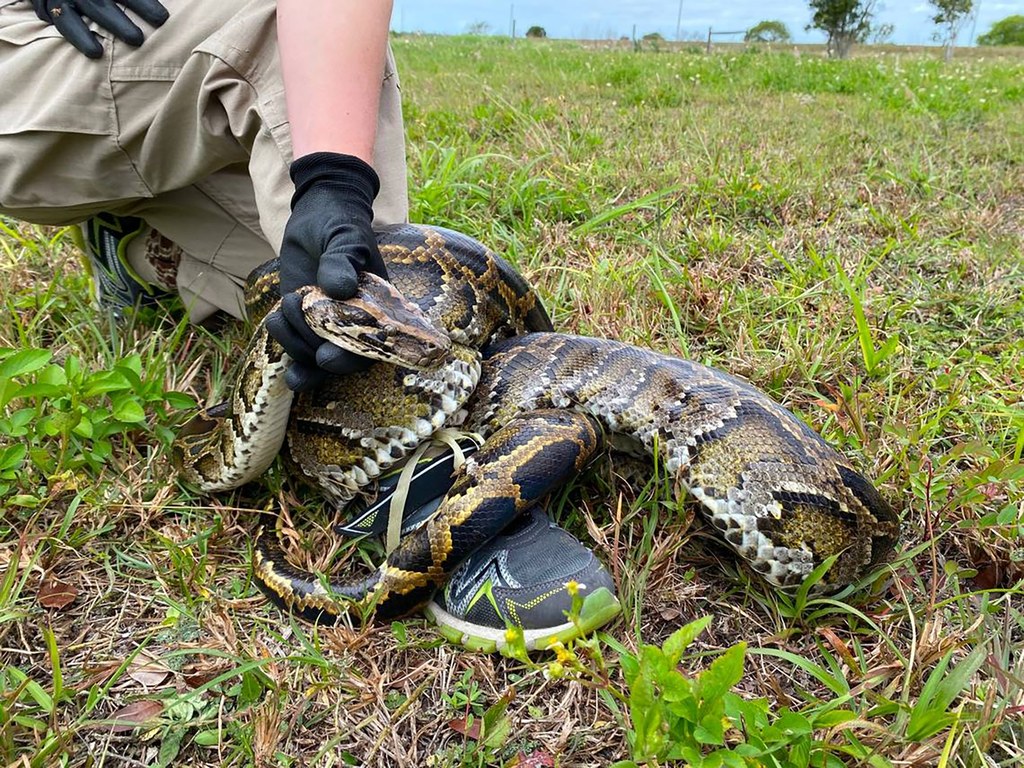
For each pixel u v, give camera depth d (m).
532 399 0.75
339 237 0.63
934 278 1.23
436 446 0.71
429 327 0.68
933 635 0.60
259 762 0.52
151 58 0.79
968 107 2.52
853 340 0.99
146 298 1.02
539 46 5.43
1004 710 0.52
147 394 0.79
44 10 0.80
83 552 0.69
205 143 0.81
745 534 0.67
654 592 0.67
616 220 1.37
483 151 1.74
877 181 1.66
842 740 0.52
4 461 0.71
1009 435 0.84
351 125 0.65
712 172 1.58
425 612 0.65
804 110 2.41
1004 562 0.69
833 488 0.66
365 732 0.55
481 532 0.62
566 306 1.07
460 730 0.55
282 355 0.69
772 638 0.63
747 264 1.23
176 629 0.62
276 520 0.74
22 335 0.88
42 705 0.52
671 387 0.73
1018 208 1.55
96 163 0.84
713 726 0.45
